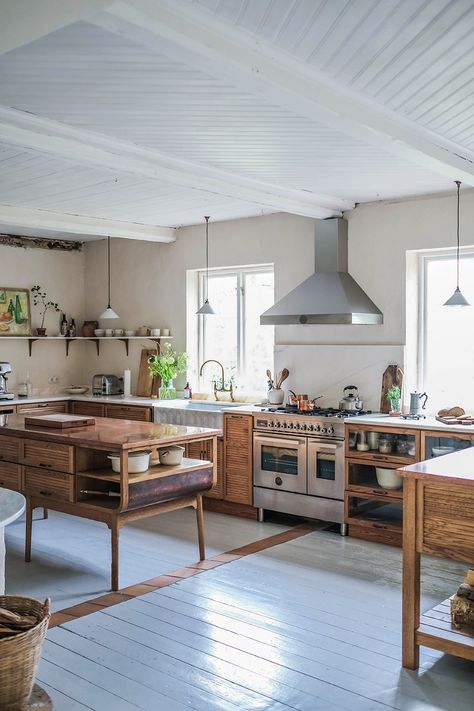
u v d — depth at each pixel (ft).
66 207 21.43
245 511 21.03
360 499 18.48
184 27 8.41
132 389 27.66
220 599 14.03
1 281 26.91
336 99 11.07
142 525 19.86
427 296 20.31
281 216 22.66
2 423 17.83
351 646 11.93
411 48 9.47
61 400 26.21
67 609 13.53
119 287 28.14
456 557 10.61
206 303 22.61
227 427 21.20
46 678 10.83
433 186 18.45
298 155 15.17
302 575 15.49
